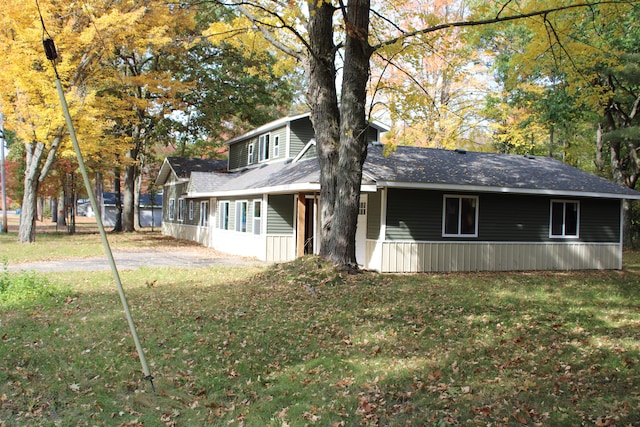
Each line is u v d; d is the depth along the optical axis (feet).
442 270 50.96
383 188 48.96
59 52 58.29
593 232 57.93
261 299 31.32
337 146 38.58
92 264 52.54
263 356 21.21
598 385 16.92
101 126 69.00
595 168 95.61
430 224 50.62
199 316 27.07
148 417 16.08
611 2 32.42
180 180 97.35
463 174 51.52
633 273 53.26
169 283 38.96
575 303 31.65
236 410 16.67
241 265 53.78
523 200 54.54
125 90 91.15
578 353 20.42
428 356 20.51
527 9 35.19
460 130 87.51
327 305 29.45
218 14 82.69
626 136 62.23
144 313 28.02
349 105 36.17
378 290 33.78
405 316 27.07
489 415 15.03
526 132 80.43
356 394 17.11
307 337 23.54
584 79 37.42
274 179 60.03
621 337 22.76
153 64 95.96
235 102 102.37
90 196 16.70
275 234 61.41
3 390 17.44
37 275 39.27
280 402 17.07
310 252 63.36
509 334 23.50
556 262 55.98
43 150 74.69
